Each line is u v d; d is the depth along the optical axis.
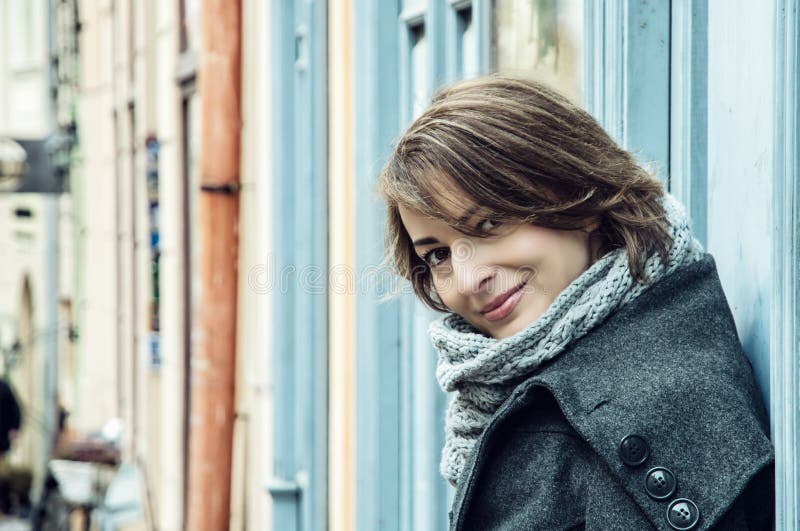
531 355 2.33
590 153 2.34
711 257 2.41
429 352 4.85
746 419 2.20
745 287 2.58
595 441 2.20
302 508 6.79
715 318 2.33
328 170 6.15
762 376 2.47
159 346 11.16
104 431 11.01
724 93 2.74
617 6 3.18
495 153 2.32
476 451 2.35
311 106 6.41
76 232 16.33
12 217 20.41
